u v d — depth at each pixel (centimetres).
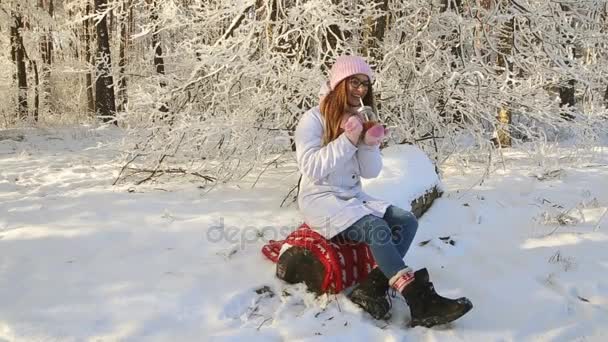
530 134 564
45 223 441
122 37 1220
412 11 580
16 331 275
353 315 292
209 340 267
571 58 560
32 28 1620
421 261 363
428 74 555
